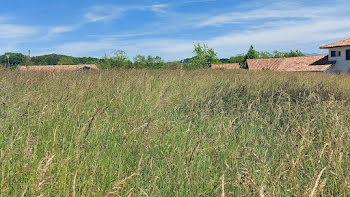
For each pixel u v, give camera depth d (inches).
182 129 189.3
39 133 140.9
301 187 110.1
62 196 95.8
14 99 178.9
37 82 274.7
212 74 504.7
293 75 594.6
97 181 106.7
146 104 219.5
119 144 136.5
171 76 407.5
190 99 247.9
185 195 115.9
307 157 138.9
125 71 448.1
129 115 172.7
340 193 107.3
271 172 127.8
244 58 2330.2
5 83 239.1
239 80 432.1
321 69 1555.1
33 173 98.9
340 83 491.8
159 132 149.5
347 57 1555.1
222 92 309.9
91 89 243.3
